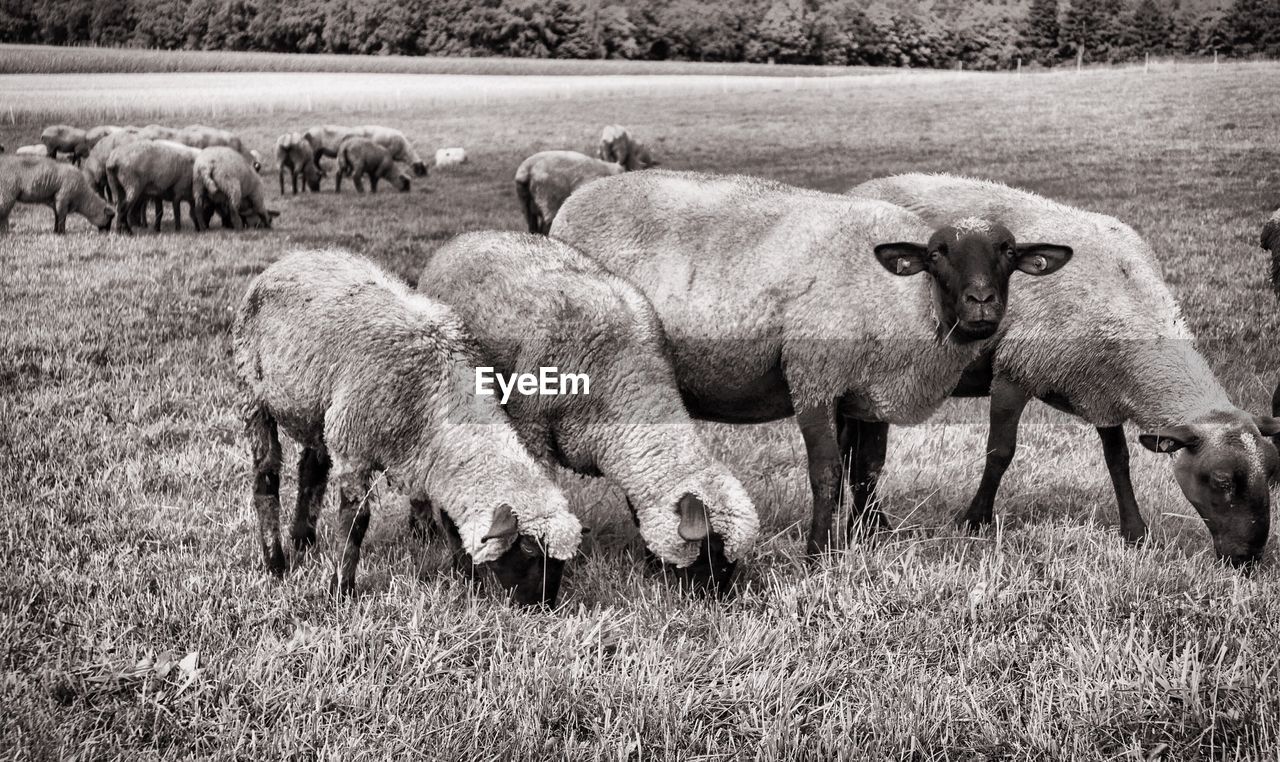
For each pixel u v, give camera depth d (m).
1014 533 5.86
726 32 51.66
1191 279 12.05
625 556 5.66
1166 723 3.96
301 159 23.98
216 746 3.88
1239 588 5.00
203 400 8.06
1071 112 28.36
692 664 4.46
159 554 5.33
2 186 16.22
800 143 27.48
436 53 51.59
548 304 5.40
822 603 4.97
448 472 4.89
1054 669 4.43
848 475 6.29
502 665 4.31
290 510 6.00
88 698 4.11
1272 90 28.20
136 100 34.19
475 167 26.98
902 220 5.77
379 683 4.21
